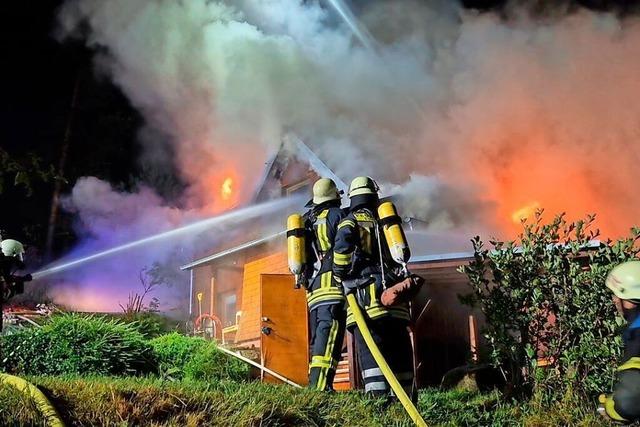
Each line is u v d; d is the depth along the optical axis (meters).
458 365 9.80
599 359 5.37
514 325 5.74
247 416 4.05
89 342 6.52
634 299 2.91
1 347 6.31
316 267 5.34
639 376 2.75
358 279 4.78
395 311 4.75
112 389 4.10
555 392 5.47
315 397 4.60
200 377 7.04
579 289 5.58
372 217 4.95
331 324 5.14
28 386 3.78
